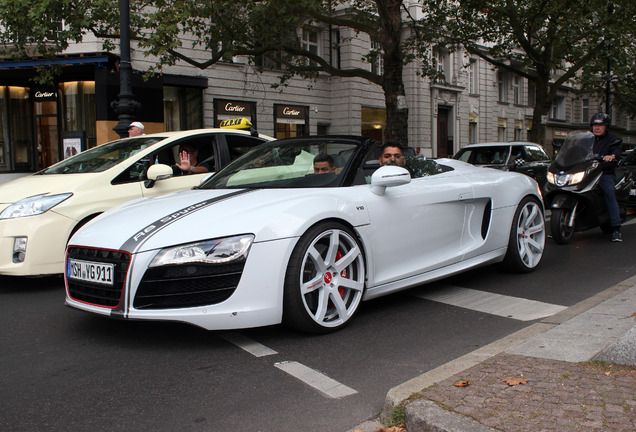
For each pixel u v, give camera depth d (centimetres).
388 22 1446
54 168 632
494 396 256
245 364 339
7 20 1199
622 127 5184
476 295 498
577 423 228
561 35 1966
